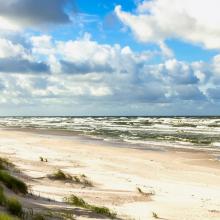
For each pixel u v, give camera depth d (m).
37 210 11.03
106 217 12.29
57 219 10.29
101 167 25.80
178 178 23.05
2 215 8.67
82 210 12.54
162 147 40.88
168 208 15.34
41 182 18.59
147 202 16.22
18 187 13.62
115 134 60.22
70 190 17.41
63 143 43.47
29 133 61.84
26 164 24.27
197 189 19.75
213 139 50.28
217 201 17.03
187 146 42.12
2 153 30.56
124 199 16.45
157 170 25.75
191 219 13.90
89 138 52.06
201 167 27.81
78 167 25.19
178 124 91.81
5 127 86.25
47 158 28.66
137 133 62.53
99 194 17.11
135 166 27.05
